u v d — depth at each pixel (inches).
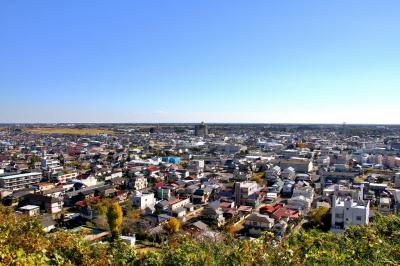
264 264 334.6
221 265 390.9
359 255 391.2
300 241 418.0
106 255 462.6
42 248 364.5
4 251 285.1
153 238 1186.0
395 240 488.1
